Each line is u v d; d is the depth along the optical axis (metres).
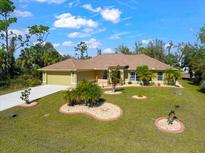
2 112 20.70
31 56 54.09
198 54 39.69
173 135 15.27
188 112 20.36
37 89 33.78
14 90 34.31
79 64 40.16
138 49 75.94
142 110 20.33
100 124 17.03
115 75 29.03
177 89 31.94
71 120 18.02
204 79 36.75
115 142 13.94
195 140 14.53
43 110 21.00
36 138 14.38
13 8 48.31
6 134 15.09
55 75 39.31
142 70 35.62
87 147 13.02
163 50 72.81
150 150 12.80
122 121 17.61
